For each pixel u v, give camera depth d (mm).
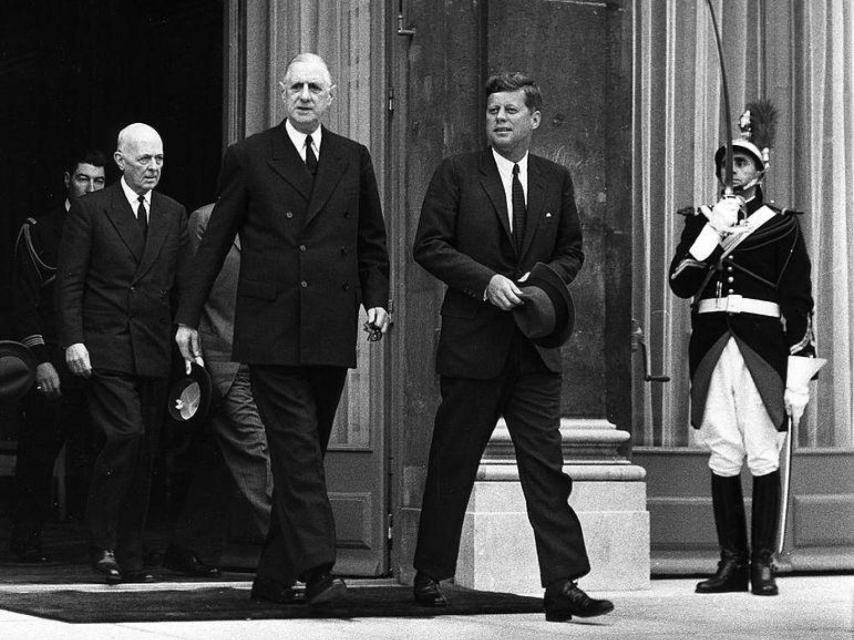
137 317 6602
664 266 7434
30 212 12203
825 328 7680
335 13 7055
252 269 5348
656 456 7266
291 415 5266
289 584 5500
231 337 6840
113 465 6504
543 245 5500
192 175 11102
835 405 7641
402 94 6875
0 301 12266
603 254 6848
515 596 5957
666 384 7348
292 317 5289
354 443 6852
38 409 7770
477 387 5398
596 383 6816
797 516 7383
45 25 12062
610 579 6629
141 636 4672
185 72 11156
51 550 8203
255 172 5398
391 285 6832
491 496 6414
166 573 6934
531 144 6727
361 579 6734
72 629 4867
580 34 6805
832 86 7730
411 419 6707
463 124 6586
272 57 7238
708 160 7539
